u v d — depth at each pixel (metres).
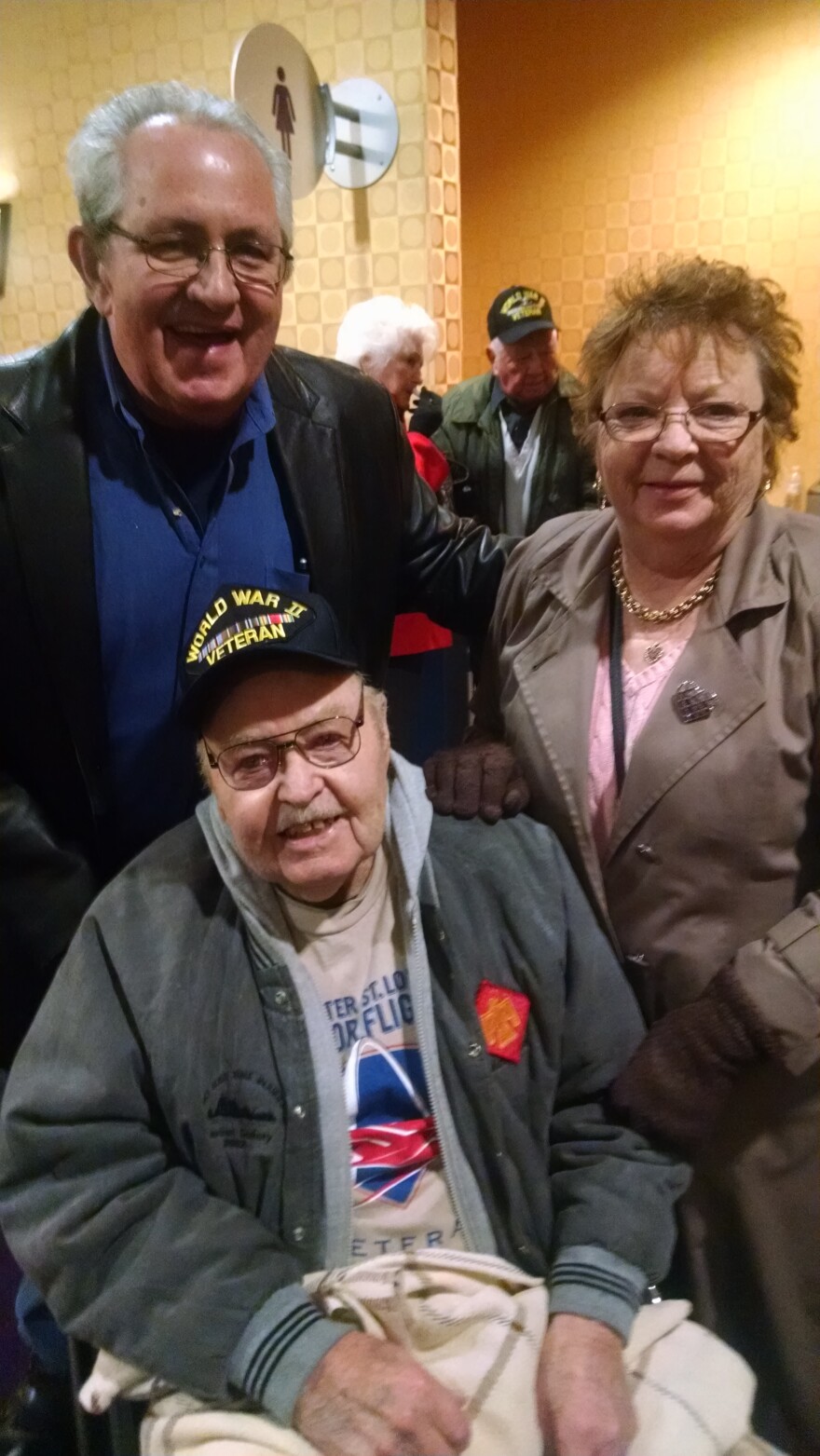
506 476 2.79
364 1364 0.89
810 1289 1.11
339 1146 0.99
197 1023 0.99
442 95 2.48
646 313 0.95
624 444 0.98
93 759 1.23
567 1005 1.08
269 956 0.99
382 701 1.04
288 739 0.94
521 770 1.16
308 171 2.35
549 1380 0.92
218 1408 0.93
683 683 1.02
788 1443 1.14
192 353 1.08
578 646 1.12
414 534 1.51
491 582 1.49
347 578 1.35
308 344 2.77
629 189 3.26
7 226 3.16
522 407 2.73
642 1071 1.03
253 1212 1.01
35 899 1.20
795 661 0.99
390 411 1.44
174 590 1.20
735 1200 1.10
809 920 0.98
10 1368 1.44
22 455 1.15
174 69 2.73
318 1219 0.99
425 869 1.04
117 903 1.04
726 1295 1.16
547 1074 1.05
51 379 1.18
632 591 1.08
